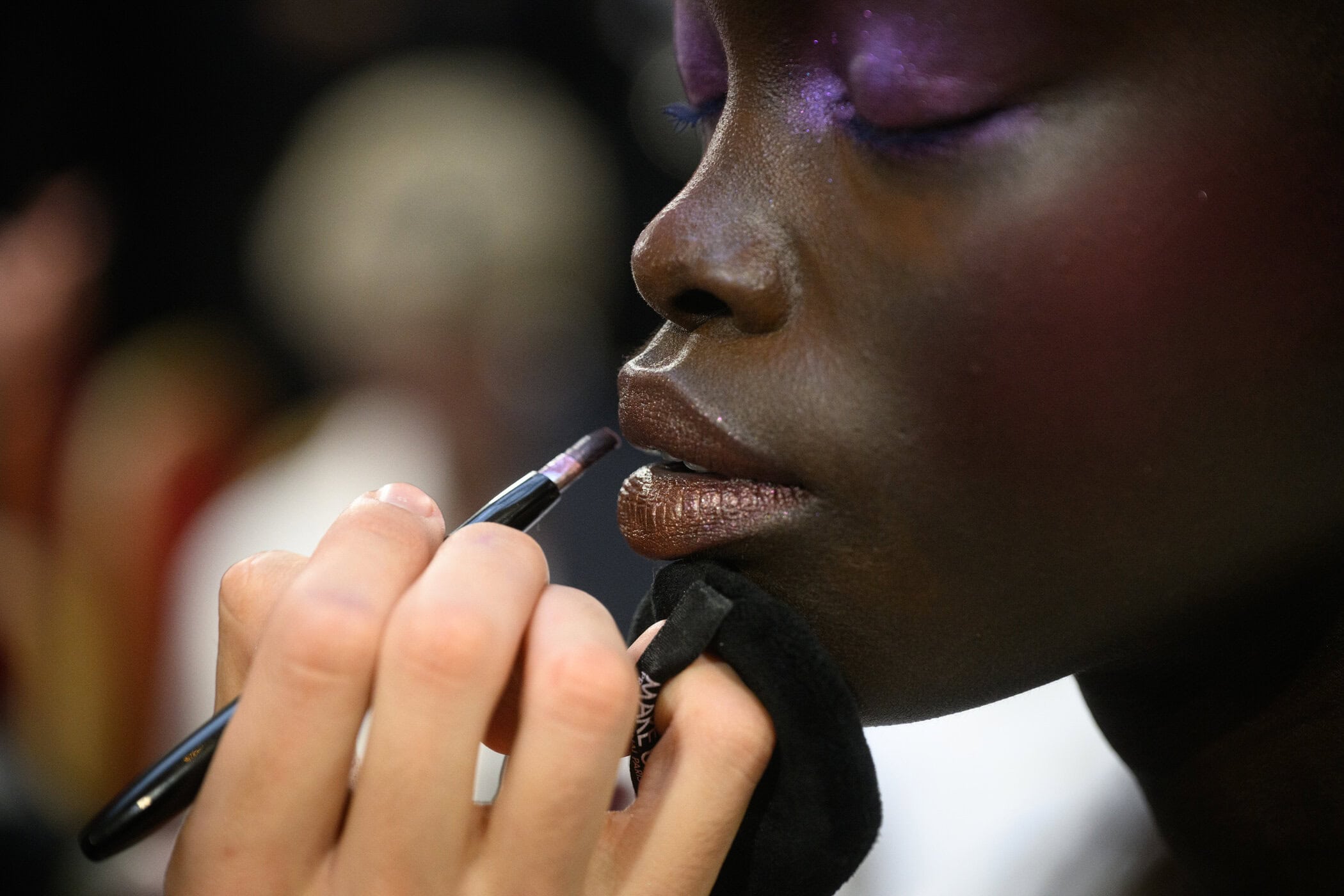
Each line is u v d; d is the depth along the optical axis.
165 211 2.18
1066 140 0.43
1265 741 0.53
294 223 1.79
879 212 0.45
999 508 0.45
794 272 0.47
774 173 0.47
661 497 0.49
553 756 0.47
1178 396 0.44
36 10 2.17
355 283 1.71
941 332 0.44
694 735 0.49
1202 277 0.43
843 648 0.48
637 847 0.50
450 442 1.66
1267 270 0.44
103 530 1.78
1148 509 0.45
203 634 1.62
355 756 0.52
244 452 1.81
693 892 0.49
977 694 0.49
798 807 0.48
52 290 2.02
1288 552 0.47
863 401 0.45
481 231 1.69
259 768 0.47
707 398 0.47
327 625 0.46
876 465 0.45
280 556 0.57
